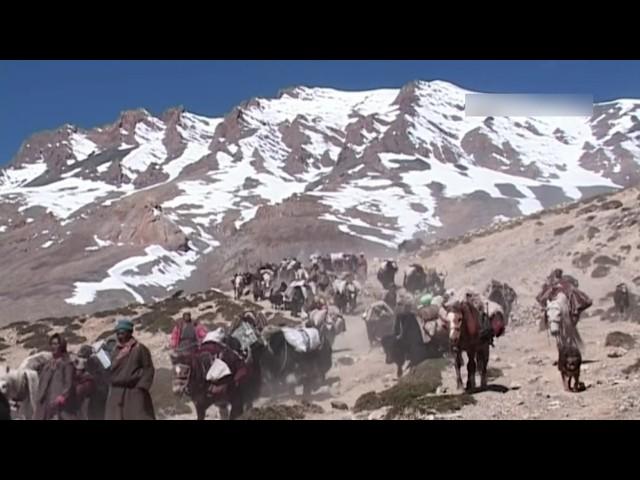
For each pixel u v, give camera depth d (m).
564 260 38.19
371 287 43.03
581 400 15.29
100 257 123.62
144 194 192.25
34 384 14.93
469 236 53.25
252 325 18.30
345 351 26.31
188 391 14.87
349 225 127.81
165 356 27.86
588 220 44.69
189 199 179.38
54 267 125.25
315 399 18.98
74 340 34.66
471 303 17.52
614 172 195.50
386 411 16.34
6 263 139.75
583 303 19.75
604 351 20.69
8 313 96.00
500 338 25.11
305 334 19.38
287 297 36.06
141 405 12.09
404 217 138.88
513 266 40.84
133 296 102.31
